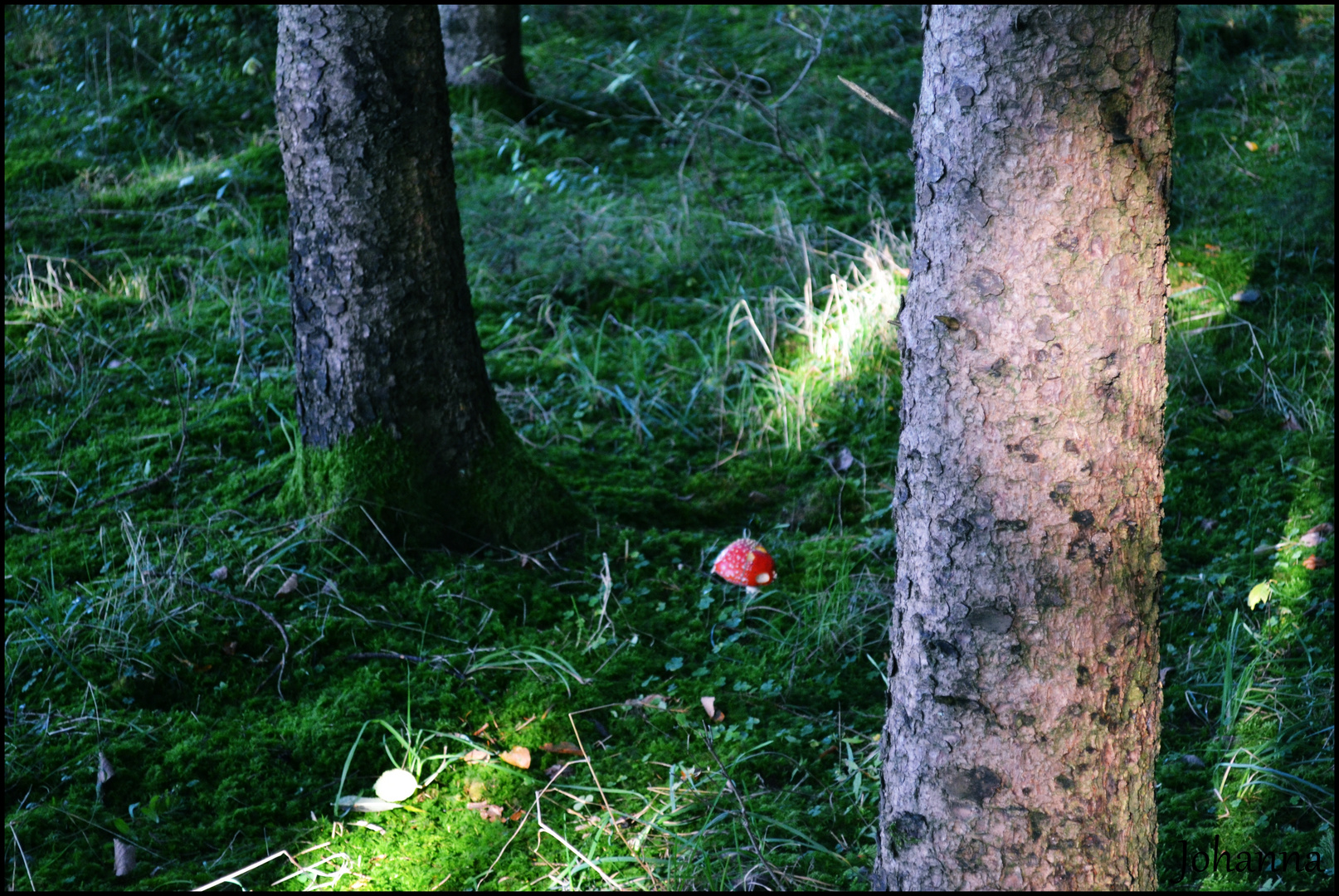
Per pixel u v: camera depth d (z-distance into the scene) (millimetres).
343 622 3336
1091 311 1694
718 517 4160
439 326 3580
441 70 3449
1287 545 3674
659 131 7500
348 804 2736
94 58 7344
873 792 2779
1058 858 1834
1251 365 4668
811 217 5957
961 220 1731
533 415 4629
